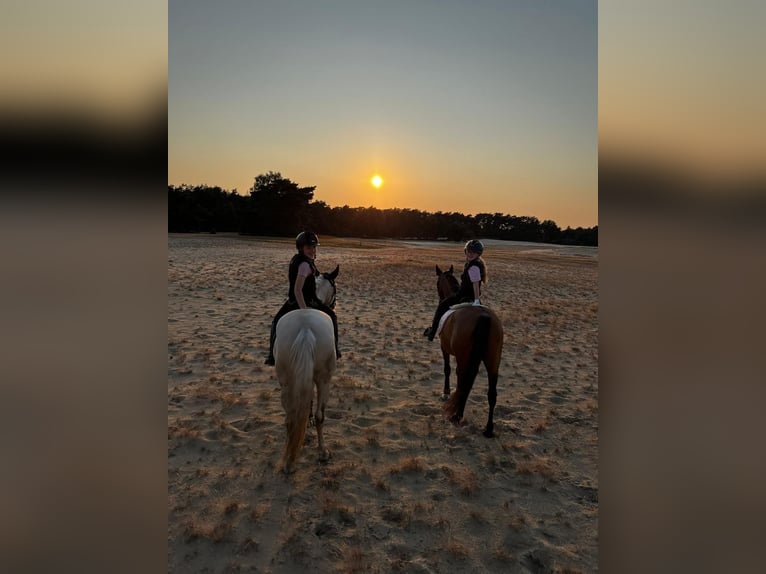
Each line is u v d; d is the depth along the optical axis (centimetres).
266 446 524
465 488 456
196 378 733
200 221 6219
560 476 496
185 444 521
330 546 376
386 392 718
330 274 617
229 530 381
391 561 363
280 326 464
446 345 606
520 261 4091
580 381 820
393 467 487
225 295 1514
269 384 716
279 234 6406
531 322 1374
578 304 1789
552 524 418
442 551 376
